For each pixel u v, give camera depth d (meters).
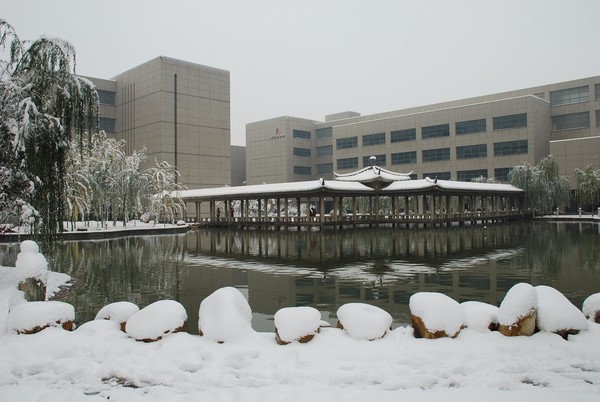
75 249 28.94
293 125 100.75
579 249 24.75
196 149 78.19
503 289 14.41
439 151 76.44
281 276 17.91
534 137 67.31
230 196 54.16
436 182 47.28
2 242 31.80
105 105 80.50
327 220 48.09
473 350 6.48
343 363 6.26
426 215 49.72
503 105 69.88
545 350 6.46
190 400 5.39
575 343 6.59
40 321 7.49
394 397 5.26
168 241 34.97
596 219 52.34
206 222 57.22
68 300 13.60
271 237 38.50
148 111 75.50
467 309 7.45
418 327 7.04
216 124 81.06
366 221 49.25
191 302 13.35
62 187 16.16
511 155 69.12
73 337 7.19
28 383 6.06
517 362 6.11
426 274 17.62
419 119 78.62
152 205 47.72
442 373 5.89
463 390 5.43
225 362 6.45
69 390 5.80
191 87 77.88
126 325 7.40
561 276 16.42
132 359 6.58
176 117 75.62
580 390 5.36
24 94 14.91
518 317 6.86
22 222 14.81
